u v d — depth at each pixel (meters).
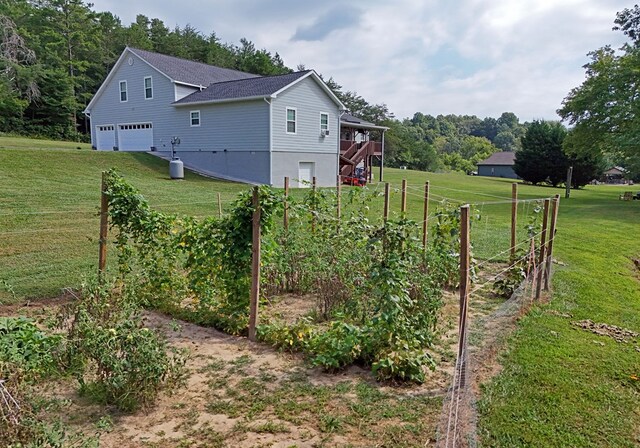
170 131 22.48
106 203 5.47
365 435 2.88
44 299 5.43
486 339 4.11
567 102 24.62
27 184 13.26
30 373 3.04
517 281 5.97
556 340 4.51
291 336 4.26
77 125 39.03
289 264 5.99
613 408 3.27
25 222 9.23
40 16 37.94
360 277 4.98
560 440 2.87
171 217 5.45
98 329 3.31
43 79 34.78
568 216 16.03
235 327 4.65
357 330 4.00
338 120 22.62
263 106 19.09
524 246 7.88
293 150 20.34
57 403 2.93
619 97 21.75
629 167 29.09
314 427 2.97
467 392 2.91
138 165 19.41
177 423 2.99
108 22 46.16
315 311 5.14
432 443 2.80
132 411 3.09
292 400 3.30
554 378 3.69
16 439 2.21
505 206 17.80
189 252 5.37
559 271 7.48
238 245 4.71
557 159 35.41
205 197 13.88
